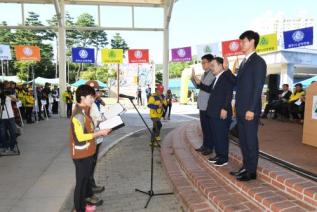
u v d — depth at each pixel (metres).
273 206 3.28
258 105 3.85
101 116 4.35
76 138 3.66
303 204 3.28
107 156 7.62
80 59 14.66
